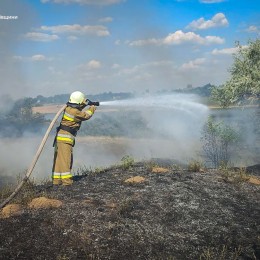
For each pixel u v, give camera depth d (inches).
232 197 220.1
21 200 195.2
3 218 172.4
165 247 157.2
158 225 176.1
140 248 154.3
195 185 235.3
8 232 159.0
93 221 173.0
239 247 157.6
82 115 240.5
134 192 216.2
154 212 189.5
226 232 174.6
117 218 178.1
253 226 182.5
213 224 181.9
